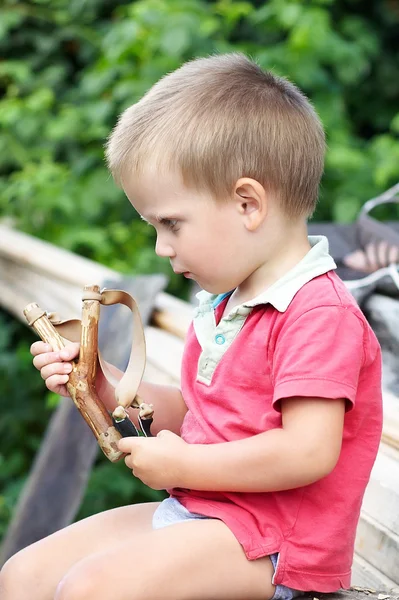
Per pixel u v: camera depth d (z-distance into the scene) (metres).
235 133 1.83
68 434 3.69
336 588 1.87
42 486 3.63
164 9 6.27
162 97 1.92
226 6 6.55
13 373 5.82
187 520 1.86
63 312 4.59
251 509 1.84
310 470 1.71
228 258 1.86
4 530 4.68
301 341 1.75
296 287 1.82
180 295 6.08
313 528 1.83
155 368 3.46
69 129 6.58
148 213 1.88
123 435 1.88
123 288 3.94
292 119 1.91
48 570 1.98
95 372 1.95
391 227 3.96
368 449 1.88
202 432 1.89
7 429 5.75
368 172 6.21
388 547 2.16
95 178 6.44
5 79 7.37
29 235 6.29
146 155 1.84
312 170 1.92
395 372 3.20
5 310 6.40
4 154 6.76
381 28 7.43
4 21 7.15
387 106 7.39
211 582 1.76
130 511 2.11
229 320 1.88
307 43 6.34
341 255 3.71
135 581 1.72
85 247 6.42
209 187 1.82
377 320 3.28
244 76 1.95
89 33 7.29
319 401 1.72
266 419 1.82
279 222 1.87
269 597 1.82
